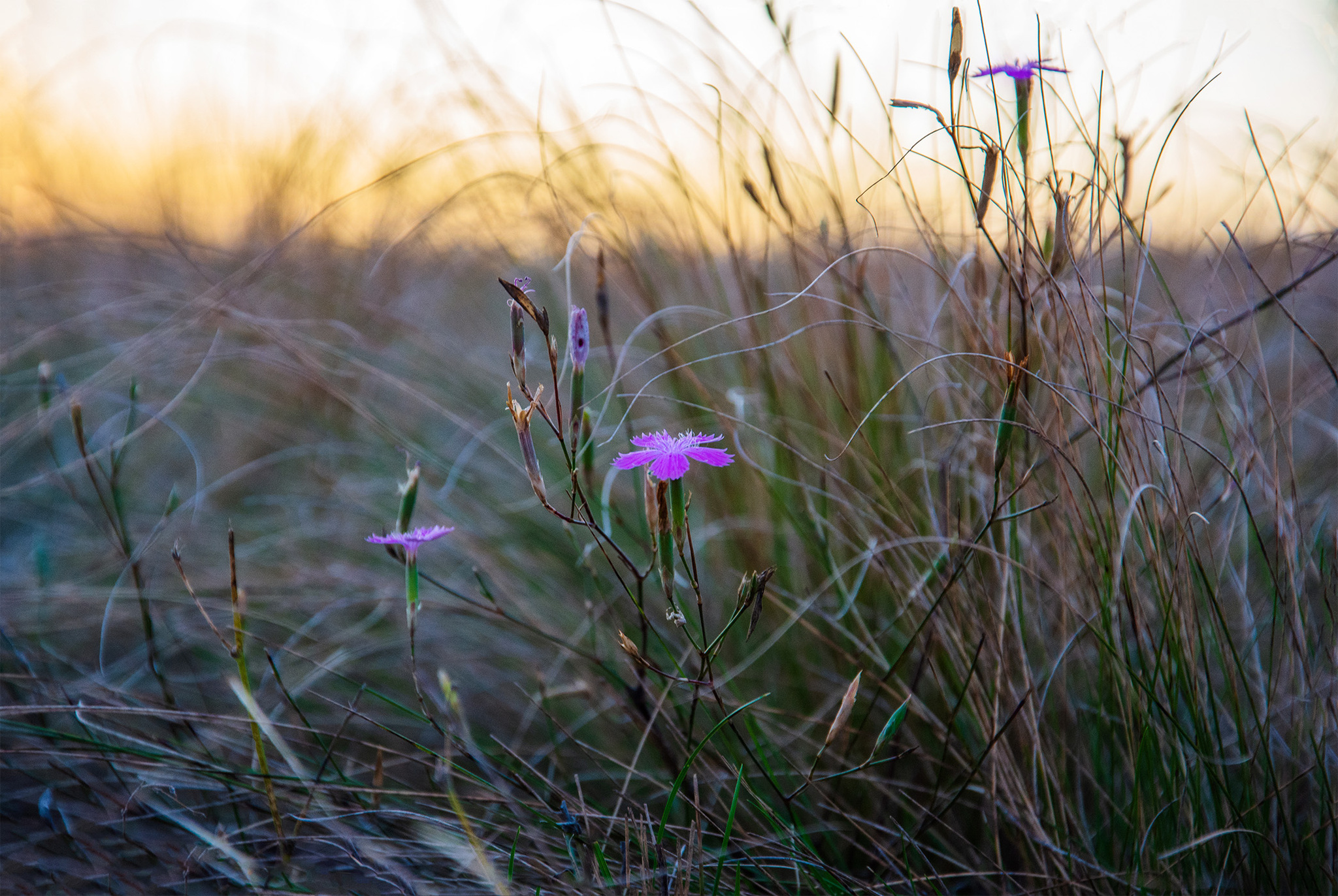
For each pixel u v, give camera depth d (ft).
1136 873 1.62
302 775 1.71
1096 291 1.79
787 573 1.94
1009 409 1.62
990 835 1.75
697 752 1.58
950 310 1.90
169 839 1.77
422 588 2.08
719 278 2.02
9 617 2.02
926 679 1.84
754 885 1.67
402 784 1.84
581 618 2.01
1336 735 1.68
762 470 1.88
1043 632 1.79
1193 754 1.69
